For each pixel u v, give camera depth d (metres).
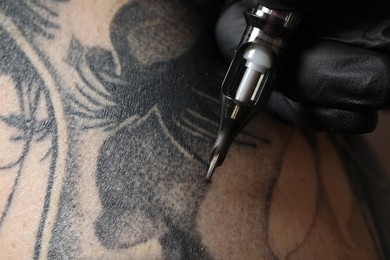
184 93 0.21
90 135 0.20
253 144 0.21
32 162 0.19
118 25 0.21
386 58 0.20
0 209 0.18
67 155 0.19
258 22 0.19
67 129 0.20
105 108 0.20
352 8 0.20
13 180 0.19
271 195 0.21
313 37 0.20
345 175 0.23
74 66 0.20
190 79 0.21
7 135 0.19
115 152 0.20
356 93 0.20
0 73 0.20
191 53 0.22
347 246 0.21
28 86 0.20
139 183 0.20
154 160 0.20
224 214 0.20
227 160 0.21
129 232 0.19
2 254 0.18
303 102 0.21
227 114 0.19
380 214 0.23
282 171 0.21
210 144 0.21
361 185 0.23
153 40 0.21
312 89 0.20
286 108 0.21
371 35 0.20
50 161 0.19
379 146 0.24
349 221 0.22
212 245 0.20
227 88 0.19
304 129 0.23
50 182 0.19
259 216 0.20
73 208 0.19
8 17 0.20
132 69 0.21
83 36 0.21
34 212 0.19
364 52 0.20
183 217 0.20
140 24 0.21
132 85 0.21
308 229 0.21
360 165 0.23
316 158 0.22
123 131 0.20
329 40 0.20
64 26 0.21
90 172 0.19
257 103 0.19
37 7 0.21
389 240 0.22
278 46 0.19
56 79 0.20
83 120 0.20
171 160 0.20
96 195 0.19
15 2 0.20
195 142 0.21
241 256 0.20
